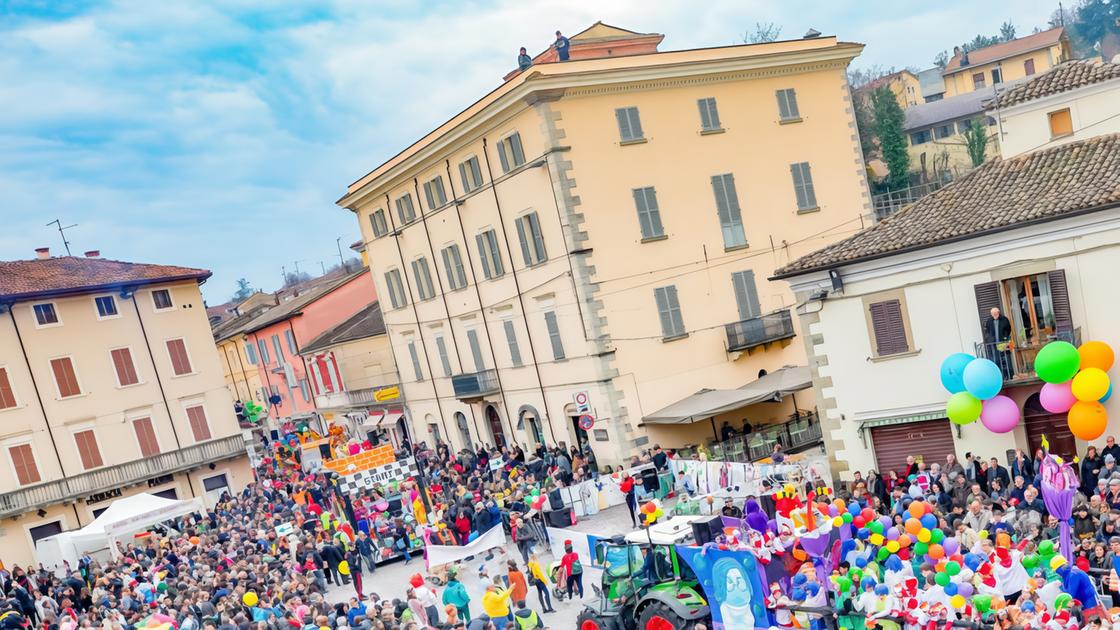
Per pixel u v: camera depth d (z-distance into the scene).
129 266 50.56
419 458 44.09
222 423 50.19
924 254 22.64
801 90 41.41
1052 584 13.80
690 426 36.91
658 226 37.12
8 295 43.56
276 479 48.09
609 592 18.00
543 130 35.34
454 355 46.88
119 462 46.44
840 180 42.34
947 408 21.56
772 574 15.57
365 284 67.62
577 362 36.97
